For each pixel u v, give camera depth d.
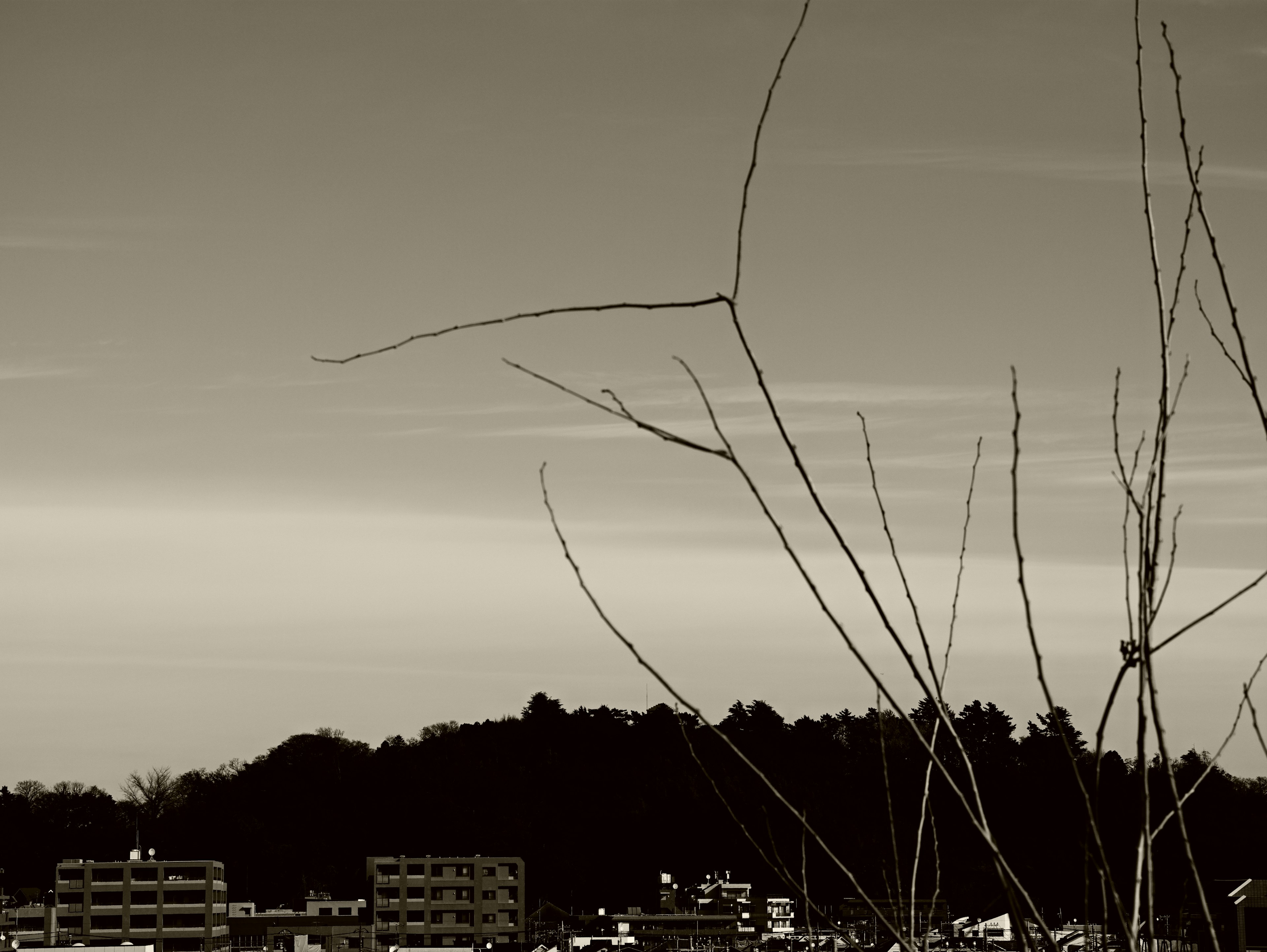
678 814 124.88
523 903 98.62
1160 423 3.69
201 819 130.25
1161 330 3.75
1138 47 3.83
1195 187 3.72
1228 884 30.39
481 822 132.62
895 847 3.90
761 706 104.44
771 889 107.81
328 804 137.50
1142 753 3.48
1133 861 3.40
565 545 3.65
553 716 152.50
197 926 88.62
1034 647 3.54
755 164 3.42
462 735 149.75
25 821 126.25
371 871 98.31
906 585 3.79
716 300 3.34
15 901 102.62
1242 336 3.56
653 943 83.44
